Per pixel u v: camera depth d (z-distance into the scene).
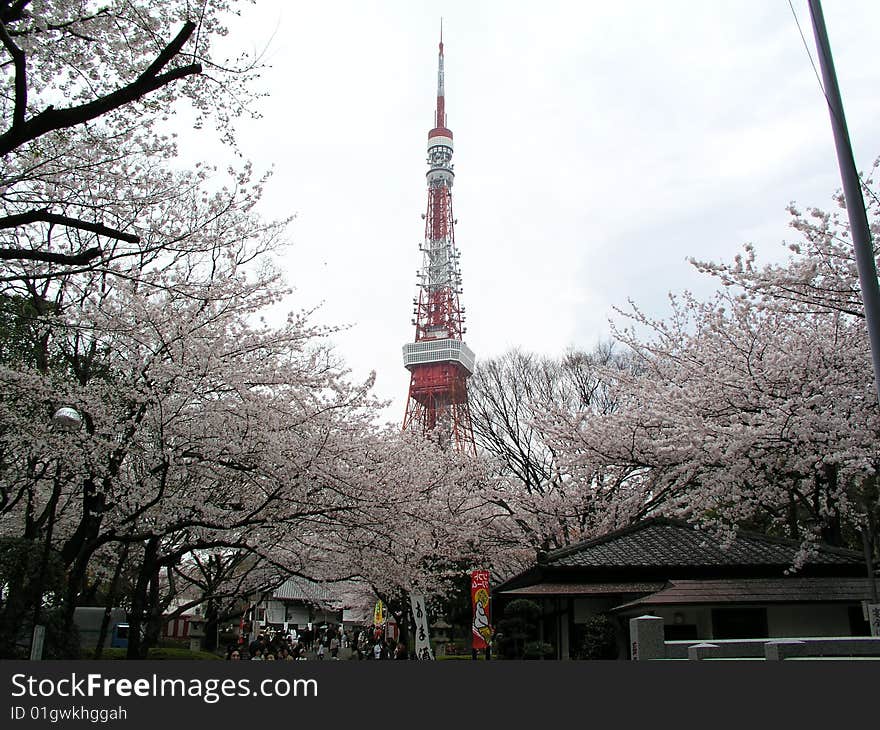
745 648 9.49
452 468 23.39
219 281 13.65
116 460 13.26
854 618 13.27
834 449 12.70
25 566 11.88
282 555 19.08
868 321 7.66
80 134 9.93
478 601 14.75
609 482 21.17
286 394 15.01
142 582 14.93
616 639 13.89
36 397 12.66
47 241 12.47
